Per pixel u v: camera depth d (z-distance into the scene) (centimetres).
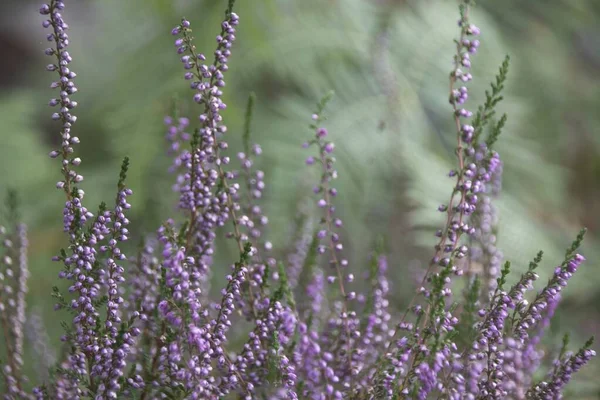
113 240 194
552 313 231
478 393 204
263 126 562
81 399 229
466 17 224
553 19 726
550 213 632
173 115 234
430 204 492
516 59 667
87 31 826
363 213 514
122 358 191
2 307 237
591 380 296
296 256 278
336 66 599
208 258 234
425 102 588
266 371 204
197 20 549
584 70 762
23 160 638
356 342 225
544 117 702
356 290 421
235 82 585
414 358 202
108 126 563
